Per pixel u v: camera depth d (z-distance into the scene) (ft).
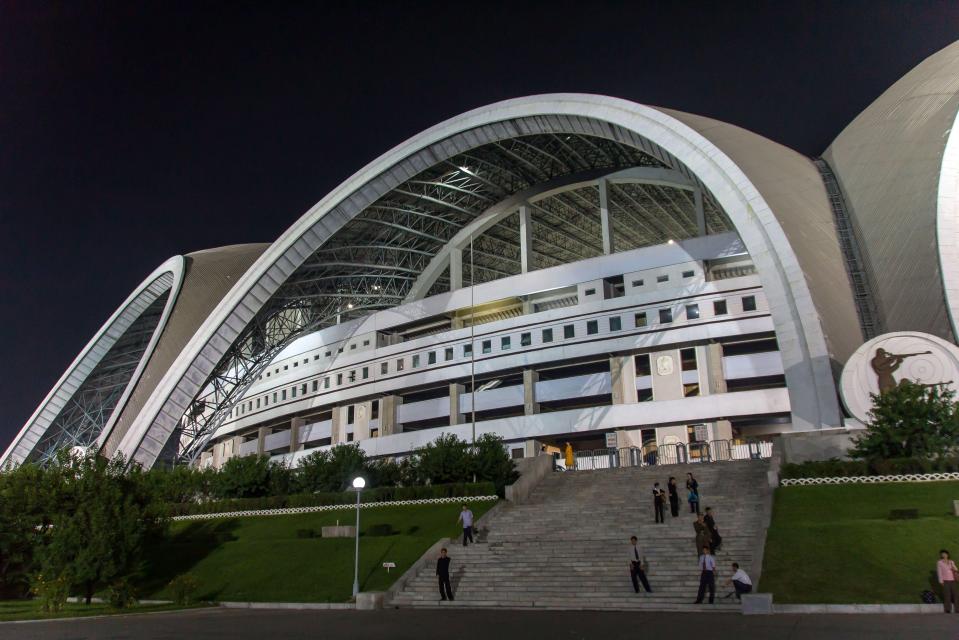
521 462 135.85
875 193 160.97
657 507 93.61
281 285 210.79
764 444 155.94
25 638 54.95
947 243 138.92
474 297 214.07
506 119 186.29
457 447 137.90
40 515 113.91
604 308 190.29
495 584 81.20
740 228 142.00
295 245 206.69
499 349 203.51
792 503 93.30
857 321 141.90
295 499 143.02
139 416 205.77
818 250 147.33
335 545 103.35
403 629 56.49
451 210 232.32
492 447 134.41
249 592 92.89
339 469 150.10
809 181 168.25
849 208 164.45
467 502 120.98
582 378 194.49
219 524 139.85
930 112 163.43
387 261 244.63
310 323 254.27
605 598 71.20
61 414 257.55
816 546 72.08
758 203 140.97
